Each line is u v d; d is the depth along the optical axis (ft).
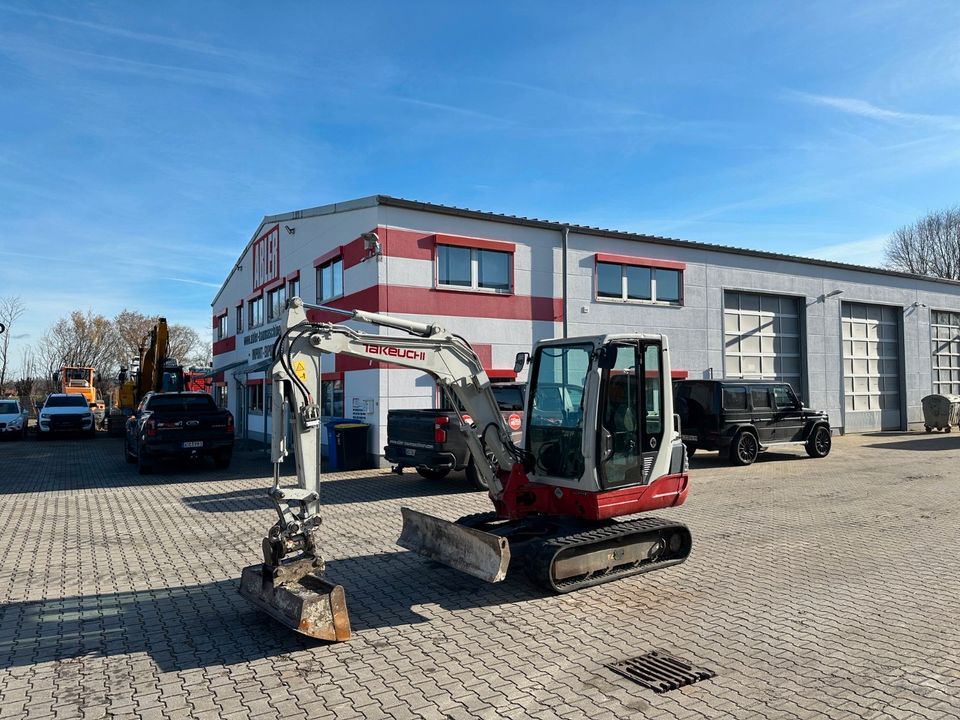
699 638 17.02
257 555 25.43
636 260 62.64
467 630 17.71
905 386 86.12
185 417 47.98
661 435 23.67
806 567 23.41
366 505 35.42
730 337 70.49
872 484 41.83
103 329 198.08
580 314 59.06
